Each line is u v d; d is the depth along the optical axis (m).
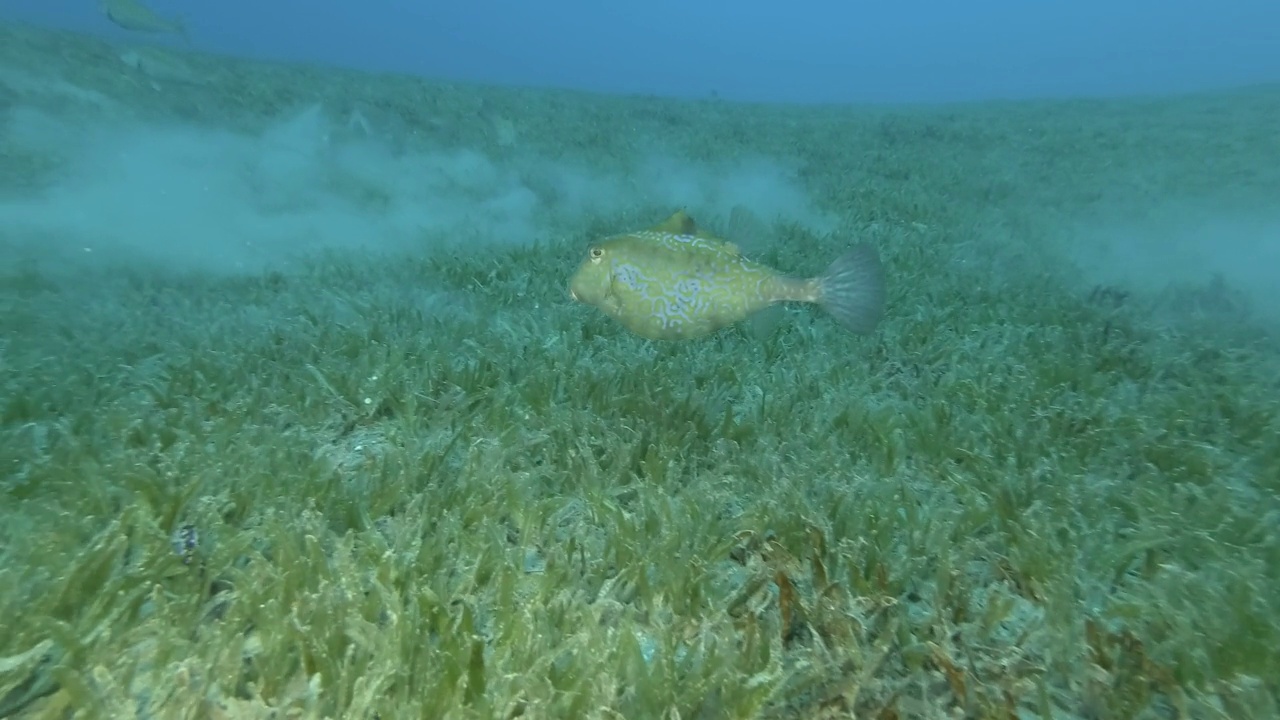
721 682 0.39
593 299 0.49
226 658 0.36
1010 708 0.39
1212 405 0.78
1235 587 0.46
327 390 0.70
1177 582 0.48
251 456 0.56
